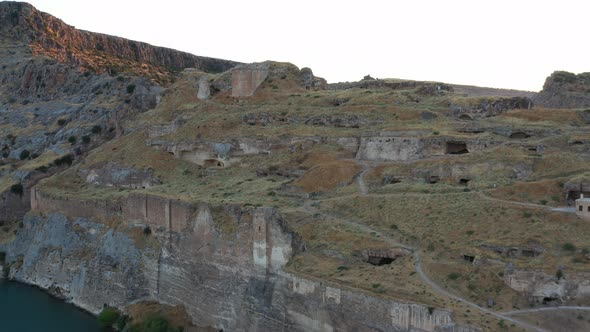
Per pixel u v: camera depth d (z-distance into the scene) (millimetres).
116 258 85688
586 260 51000
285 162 91250
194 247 74500
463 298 51125
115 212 92125
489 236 58312
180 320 73750
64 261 93312
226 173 96438
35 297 91125
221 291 70000
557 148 76688
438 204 66938
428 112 95562
